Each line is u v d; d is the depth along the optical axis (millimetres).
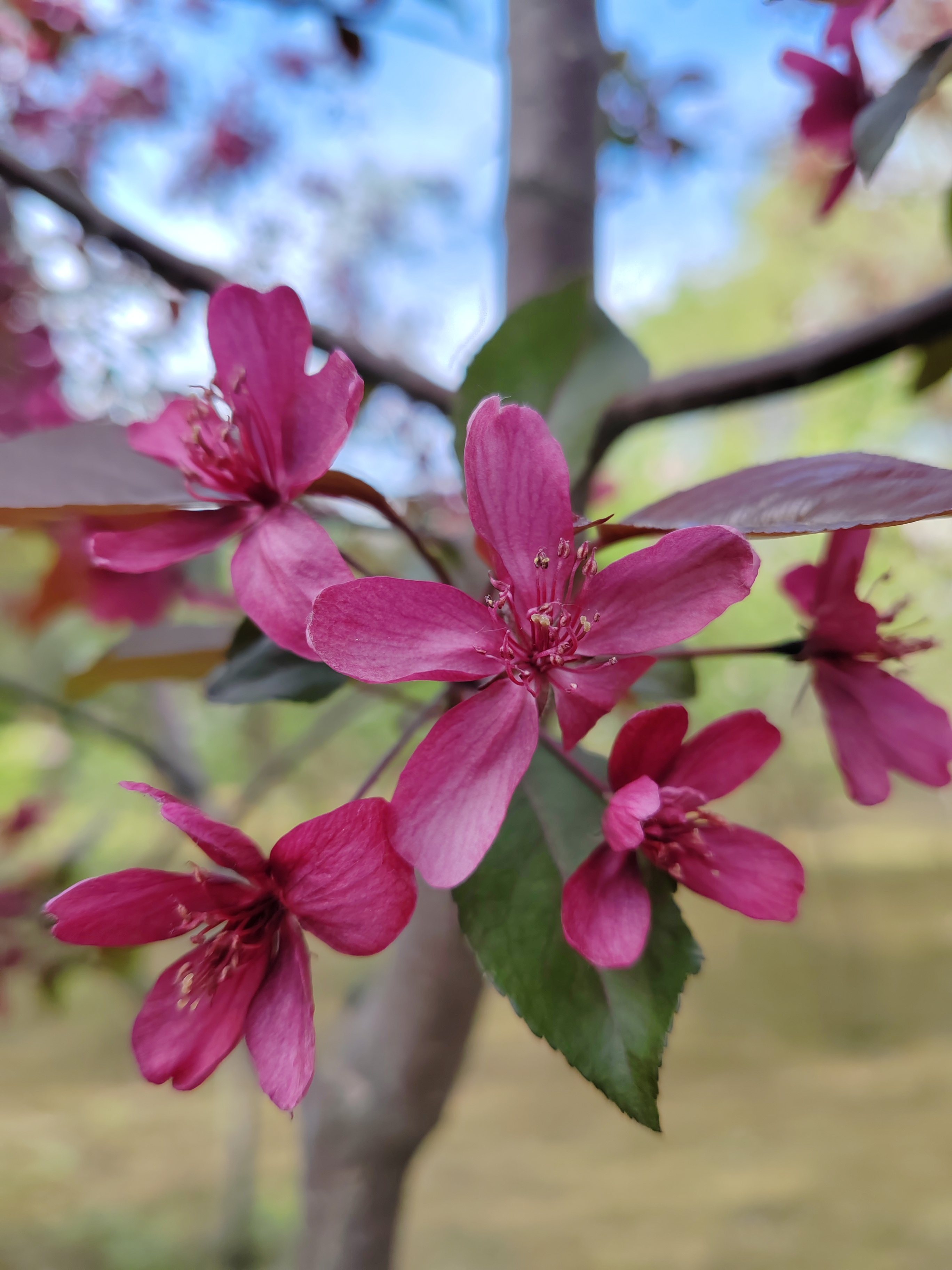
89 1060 1476
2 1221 998
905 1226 953
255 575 107
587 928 98
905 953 1875
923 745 126
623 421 166
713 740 106
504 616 100
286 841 95
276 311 109
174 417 127
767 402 169
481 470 100
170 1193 1072
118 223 175
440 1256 956
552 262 189
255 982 102
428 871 91
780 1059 1474
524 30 198
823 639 130
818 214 191
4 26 362
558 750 123
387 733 479
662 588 97
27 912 324
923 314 151
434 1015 190
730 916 2246
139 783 97
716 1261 916
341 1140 199
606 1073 101
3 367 327
